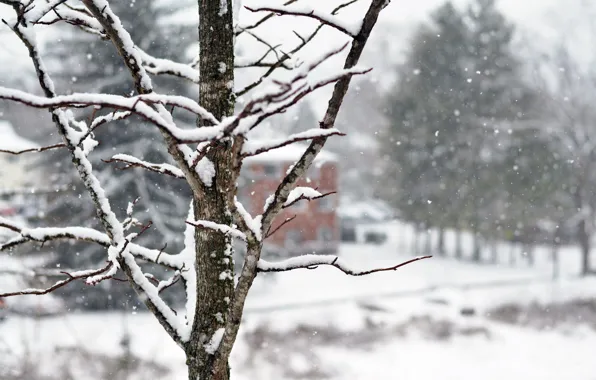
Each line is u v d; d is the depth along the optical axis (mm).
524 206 36094
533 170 35469
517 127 35562
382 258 42281
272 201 2057
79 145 2564
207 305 2537
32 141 28578
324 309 22203
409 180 41438
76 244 17328
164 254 2824
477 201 38562
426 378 15172
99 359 11703
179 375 12586
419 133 40281
